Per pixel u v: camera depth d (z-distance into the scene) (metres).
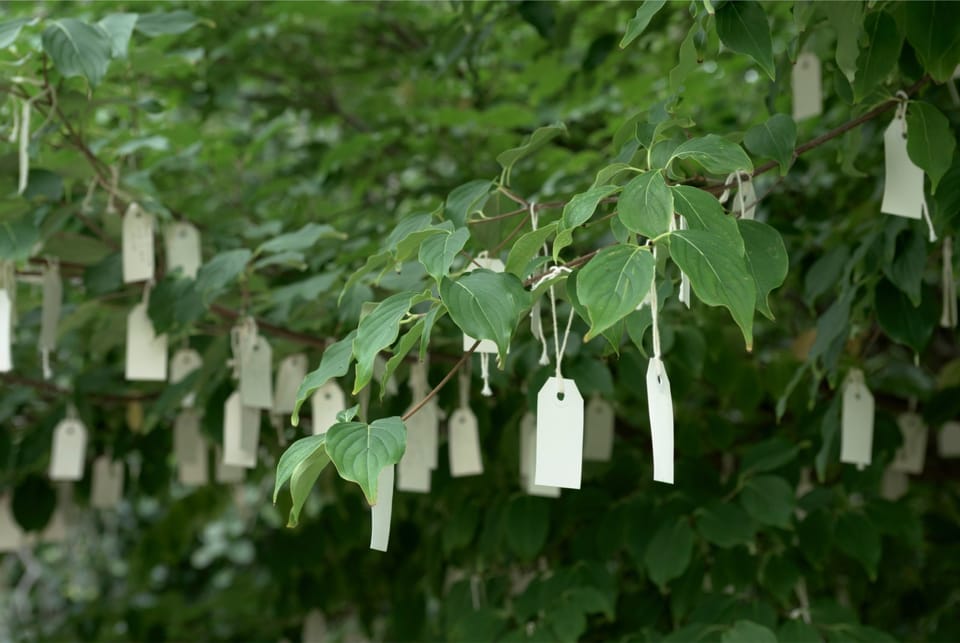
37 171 1.91
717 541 1.99
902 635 2.83
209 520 3.93
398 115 3.07
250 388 1.93
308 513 3.75
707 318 2.34
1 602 5.02
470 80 3.15
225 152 2.72
